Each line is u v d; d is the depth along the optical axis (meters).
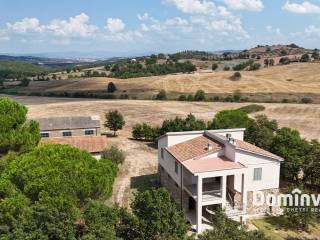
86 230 22.41
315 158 39.53
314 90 129.88
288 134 43.03
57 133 57.47
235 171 31.64
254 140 46.44
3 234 21.94
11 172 26.73
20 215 22.55
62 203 22.89
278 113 93.25
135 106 106.62
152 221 22.92
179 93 134.12
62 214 22.05
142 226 22.97
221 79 152.38
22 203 23.59
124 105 108.75
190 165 32.44
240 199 33.34
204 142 37.53
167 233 22.88
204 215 33.66
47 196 23.73
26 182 25.30
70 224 22.02
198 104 110.62
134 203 24.52
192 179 34.97
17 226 21.77
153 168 48.66
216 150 34.59
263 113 93.62
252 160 33.72
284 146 41.78
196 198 31.47
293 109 96.69
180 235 23.44
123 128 77.88
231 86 141.38
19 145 34.34
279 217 34.31
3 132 33.78
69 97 137.25
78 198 25.53
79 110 100.25
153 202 23.61
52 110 100.44
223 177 31.50
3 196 25.59
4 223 22.94
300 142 42.03
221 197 31.81
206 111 97.94
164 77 164.00
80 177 25.77
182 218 24.03
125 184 42.41
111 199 37.50
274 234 30.94
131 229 23.58
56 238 21.72
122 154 50.44
